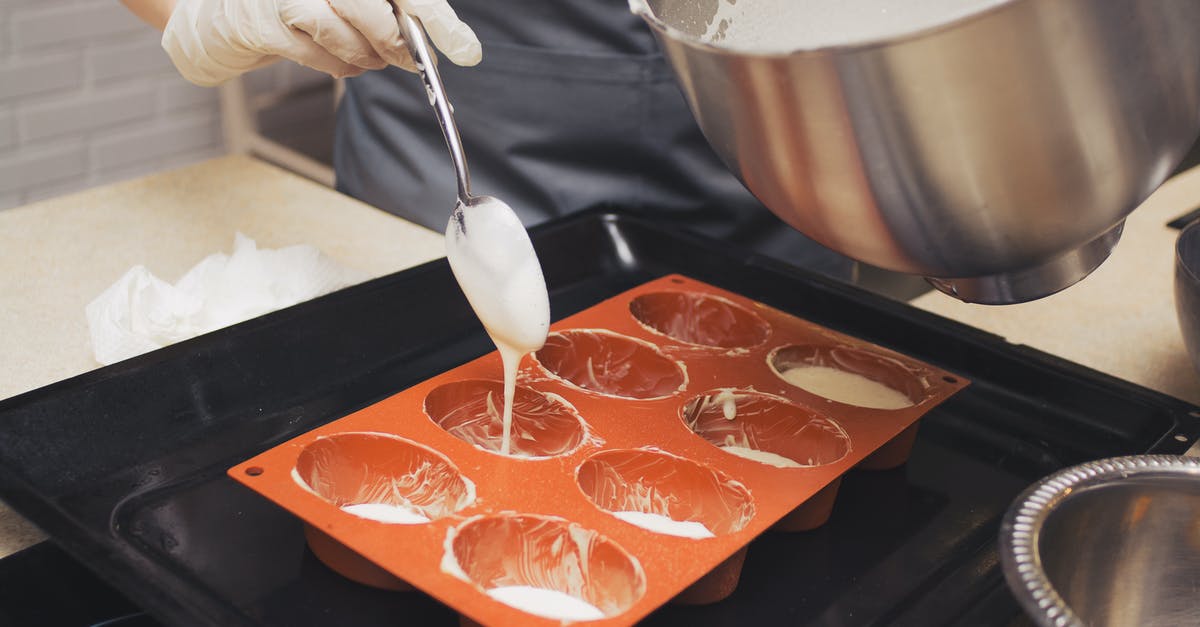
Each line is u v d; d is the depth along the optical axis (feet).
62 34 7.89
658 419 2.72
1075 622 1.56
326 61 3.25
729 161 2.03
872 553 2.46
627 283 3.65
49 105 8.02
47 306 3.33
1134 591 2.01
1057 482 1.92
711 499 2.54
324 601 2.20
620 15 3.80
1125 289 3.71
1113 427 2.87
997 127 1.67
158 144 8.73
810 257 4.15
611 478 2.60
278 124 8.05
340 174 4.91
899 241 1.93
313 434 2.51
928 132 1.68
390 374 3.04
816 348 3.12
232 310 3.17
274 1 3.09
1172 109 1.79
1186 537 1.98
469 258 2.68
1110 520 1.96
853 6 2.46
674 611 2.25
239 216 4.03
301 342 3.00
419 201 4.44
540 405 2.84
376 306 3.16
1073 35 1.59
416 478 2.55
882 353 3.03
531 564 2.33
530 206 4.25
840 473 2.48
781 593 2.32
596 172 4.12
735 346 3.33
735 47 1.72
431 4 2.93
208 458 2.63
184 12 3.34
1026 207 1.81
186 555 2.29
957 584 2.25
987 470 2.77
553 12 3.88
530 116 4.06
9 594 2.24
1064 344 3.35
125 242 3.78
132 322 3.03
